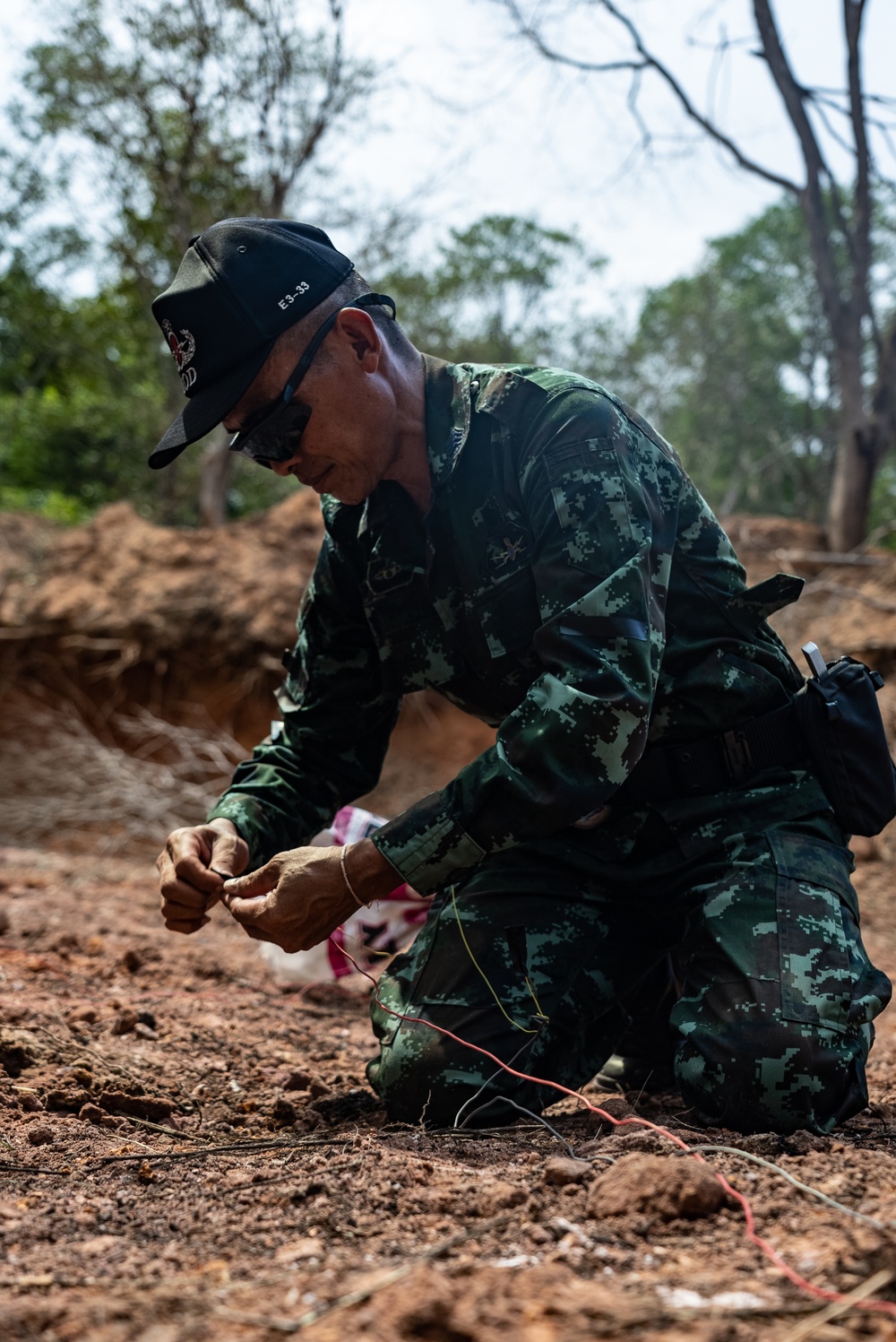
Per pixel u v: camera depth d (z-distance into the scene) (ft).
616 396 6.86
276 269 6.42
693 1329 3.45
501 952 6.88
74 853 24.95
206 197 33.91
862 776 6.73
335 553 7.45
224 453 36.37
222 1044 8.72
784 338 84.58
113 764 25.30
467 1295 3.73
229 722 26.94
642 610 6.09
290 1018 9.89
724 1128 5.97
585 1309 3.57
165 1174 5.39
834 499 29.94
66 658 27.32
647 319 89.25
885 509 70.54
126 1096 6.82
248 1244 4.37
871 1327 3.42
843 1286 3.68
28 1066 7.44
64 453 55.62
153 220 34.81
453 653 7.06
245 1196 4.95
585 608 6.03
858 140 29.86
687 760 6.82
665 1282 3.85
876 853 19.53
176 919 7.07
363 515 7.13
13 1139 6.04
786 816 6.77
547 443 6.45
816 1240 4.08
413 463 6.85
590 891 7.11
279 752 8.00
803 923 6.26
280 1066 8.32
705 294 87.25
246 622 26.81
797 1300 3.63
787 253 84.07
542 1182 4.92
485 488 6.61
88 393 57.47
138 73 31.99
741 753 6.81
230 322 6.31
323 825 8.01
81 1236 4.51
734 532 30.09
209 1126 6.75
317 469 6.82
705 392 87.51
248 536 28.96
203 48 30.01
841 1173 4.89
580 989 6.91
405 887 10.61
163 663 26.89
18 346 57.16
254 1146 5.89
